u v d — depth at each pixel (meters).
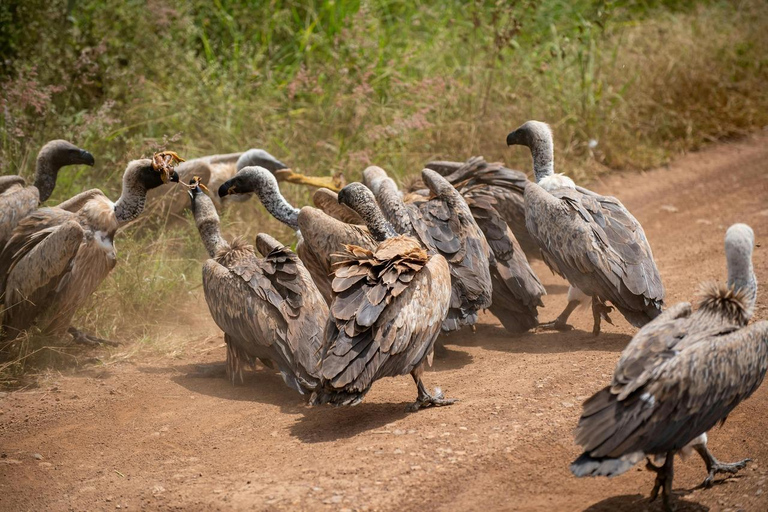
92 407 9.57
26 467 8.23
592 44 21.34
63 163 12.67
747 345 6.70
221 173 14.42
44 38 16.30
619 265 10.30
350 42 18.56
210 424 9.04
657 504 6.95
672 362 6.44
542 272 14.47
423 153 17.47
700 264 13.35
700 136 20.70
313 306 9.55
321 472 7.62
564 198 11.02
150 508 7.30
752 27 24.59
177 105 16.62
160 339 11.69
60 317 10.92
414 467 7.61
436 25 21.19
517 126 18.44
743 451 7.88
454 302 10.27
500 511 6.92
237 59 18.53
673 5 26.23
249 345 9.73
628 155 19.48
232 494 7.36
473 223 11.12
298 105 17.89
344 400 7.95
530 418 8.46
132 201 11.63
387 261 8.73
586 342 10.91
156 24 17.91
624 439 6.20
